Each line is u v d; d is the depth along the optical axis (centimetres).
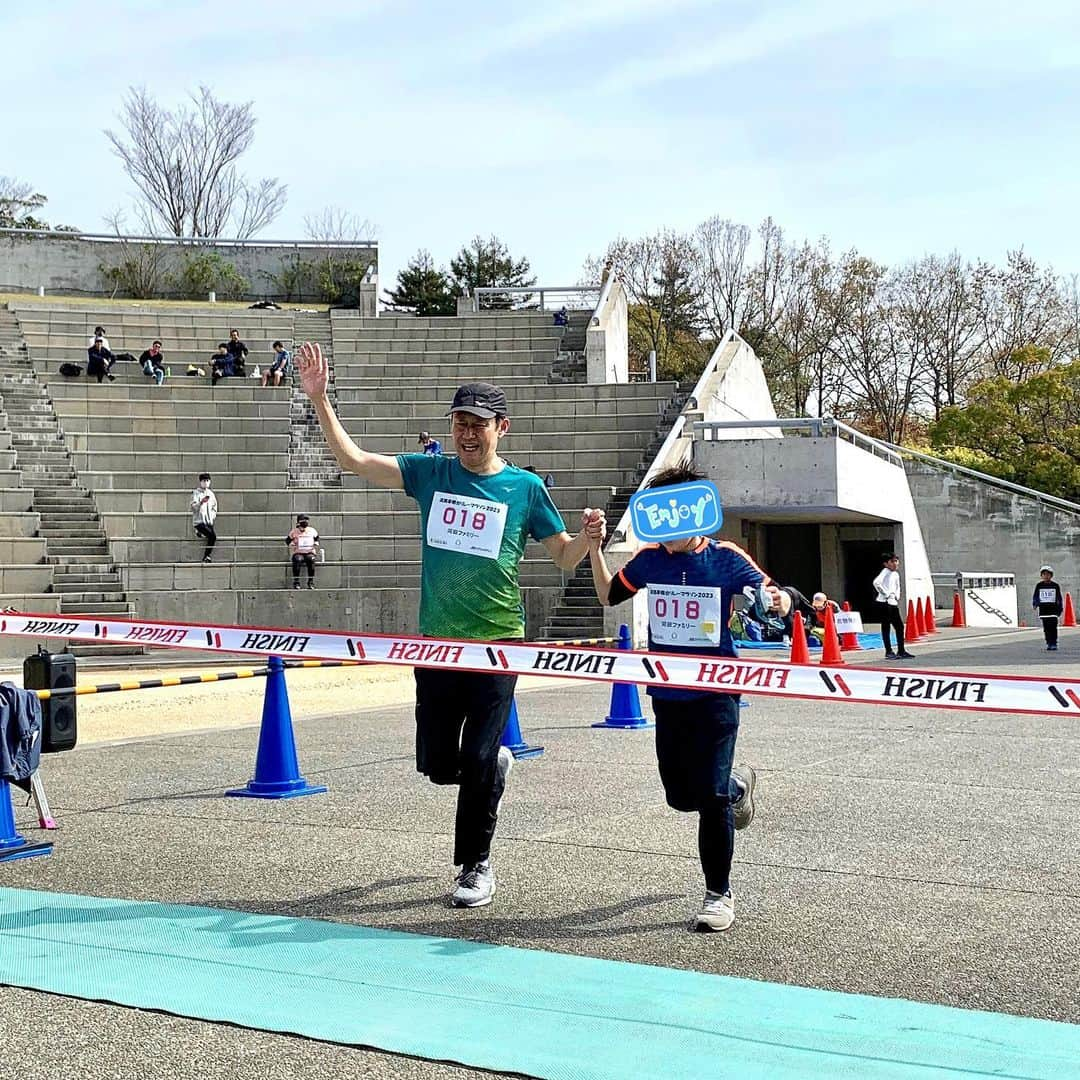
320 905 639
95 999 497
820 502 2952
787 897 652
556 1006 486
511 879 691
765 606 599
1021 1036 454
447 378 4056
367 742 1277
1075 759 1132
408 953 555
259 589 2872
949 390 7488
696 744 591
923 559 3997
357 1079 419
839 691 570
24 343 4056
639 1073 420
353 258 5622
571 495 3180
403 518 3119
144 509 3170
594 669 599
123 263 5462
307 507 3209
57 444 3366
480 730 626
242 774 1070
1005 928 596
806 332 7694
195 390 3678
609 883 681
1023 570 4728
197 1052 443
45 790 998
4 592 2755
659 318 7719
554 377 4094
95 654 2633
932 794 951
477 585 640
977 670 2127
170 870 717
